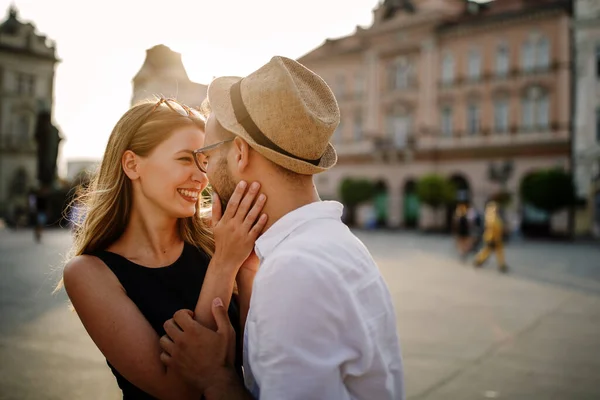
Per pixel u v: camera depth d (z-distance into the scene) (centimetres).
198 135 160
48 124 3428
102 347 137
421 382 477
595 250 2330
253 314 118
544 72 3444
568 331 687
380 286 129
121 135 160
